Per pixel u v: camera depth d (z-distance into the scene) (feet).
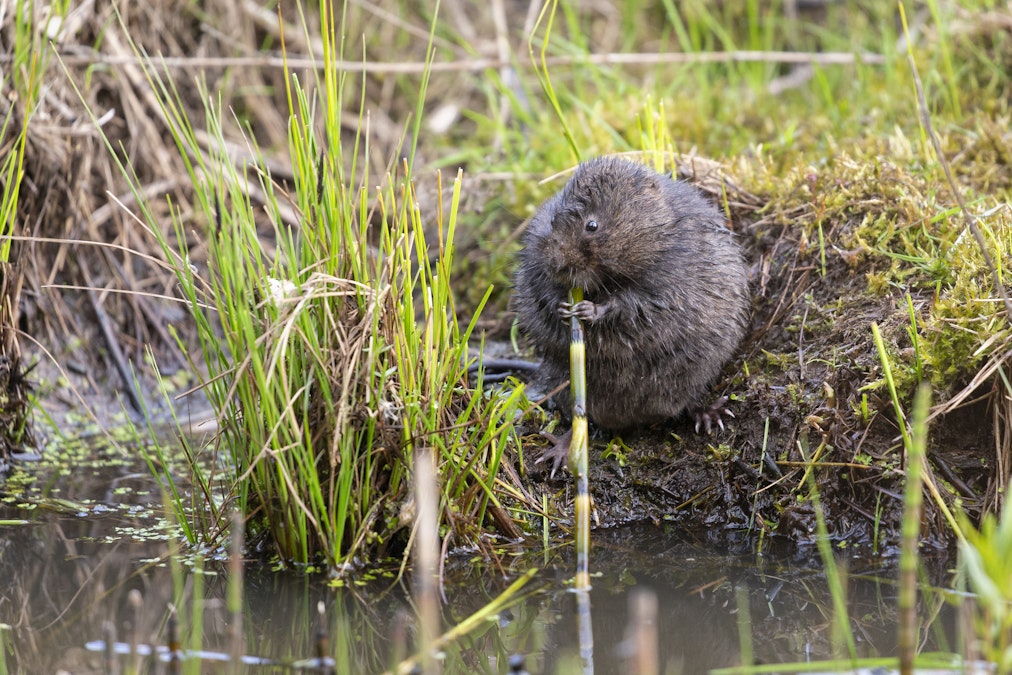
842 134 38.52
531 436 29.14
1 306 31.83
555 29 50.57
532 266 28.12
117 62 37.14
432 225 39.09
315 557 24.90
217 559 25.11
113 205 37.91
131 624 21.90
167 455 32.78
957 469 26.48
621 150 39.42
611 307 26.73
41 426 34.19
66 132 35.53
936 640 21.30
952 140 35.86
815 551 26.09
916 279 28.89
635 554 25.89
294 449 23.95
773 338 30.14
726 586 24.04
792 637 21.65
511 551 25.81
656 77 44.57
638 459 28.89
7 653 20.58
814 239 31.17
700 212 28.63
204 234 39.96
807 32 50.11
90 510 28.30
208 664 20.36
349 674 20.11
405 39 49.03
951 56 41.93
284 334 22.86
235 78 44.78
